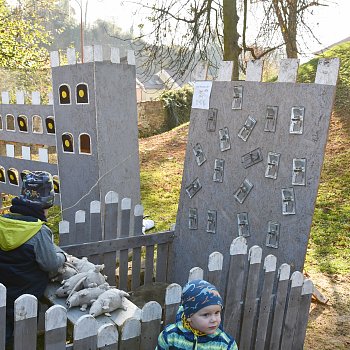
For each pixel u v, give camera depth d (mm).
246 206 3977
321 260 5691
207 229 4309
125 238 4227
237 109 4012
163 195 8812
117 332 2256
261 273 3818
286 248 3693
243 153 3984
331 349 3838
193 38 9828
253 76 3887
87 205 5488
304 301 3328
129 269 4738
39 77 14297
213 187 4246
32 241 2785
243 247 3031
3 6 15398
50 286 2984
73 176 5629
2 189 7086
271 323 3248
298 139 3607
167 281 4680
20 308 2045
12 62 15578
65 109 5570
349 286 4984
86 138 5363
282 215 3717
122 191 5586
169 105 17766
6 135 6816
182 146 12672
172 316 2559
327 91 3432
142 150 12539
